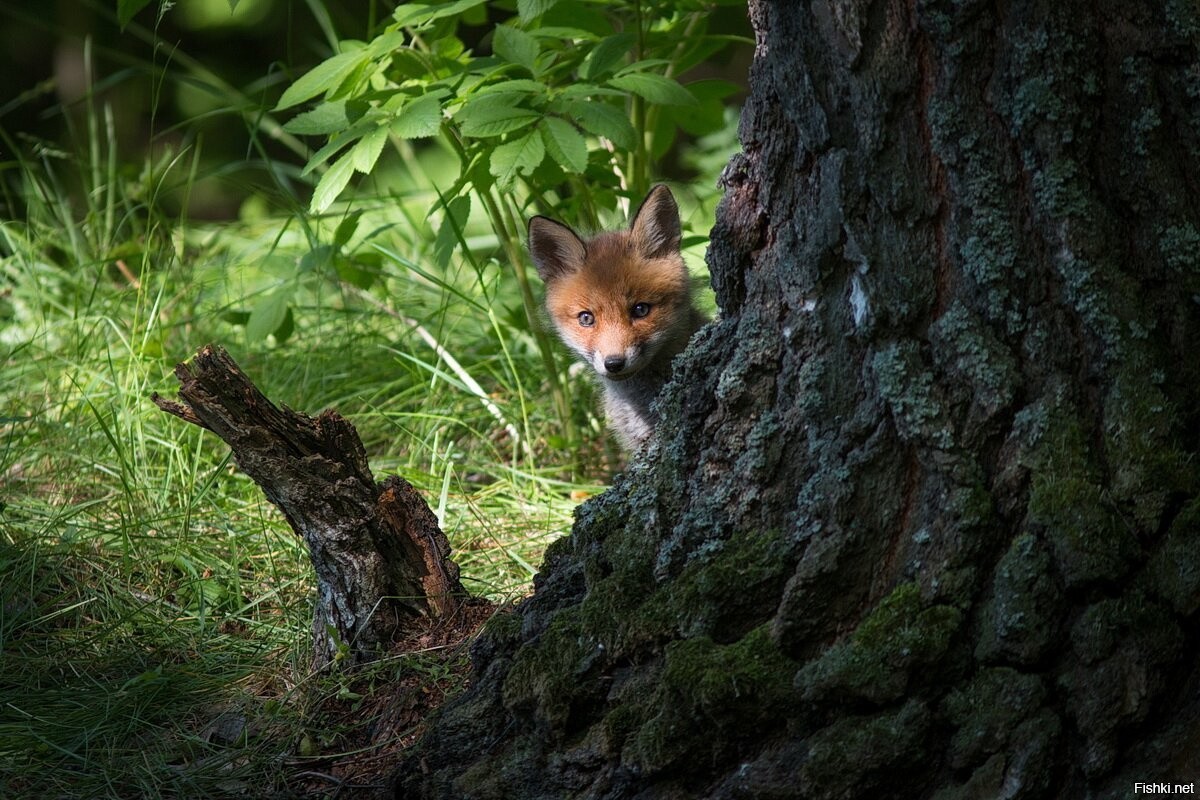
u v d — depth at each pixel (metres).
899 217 4.80
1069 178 4.61
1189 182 4.62
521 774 5.29
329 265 10.93
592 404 11.34
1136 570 4.57
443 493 8.74
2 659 6.99
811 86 4.84
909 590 4.73
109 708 6.44
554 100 7.82
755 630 4.96
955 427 4.74
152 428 9.89
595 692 5.28
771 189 5.10
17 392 10.73
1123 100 4.61
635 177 10.73
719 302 5.47
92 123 13.48
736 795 4.80
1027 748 4.50
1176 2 4.53
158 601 7.72
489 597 7.65
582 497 9.80
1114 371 4.62
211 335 11.94
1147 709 4.44
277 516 8.91
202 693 6.75
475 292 12.71
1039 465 4.64
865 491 4.86
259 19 19.92
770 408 5.15
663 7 9.93
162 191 13.45
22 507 8.80
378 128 7.78
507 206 10.23
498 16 15.16
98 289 12.27
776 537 5.04
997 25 4.62
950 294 4.79
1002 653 4.61
